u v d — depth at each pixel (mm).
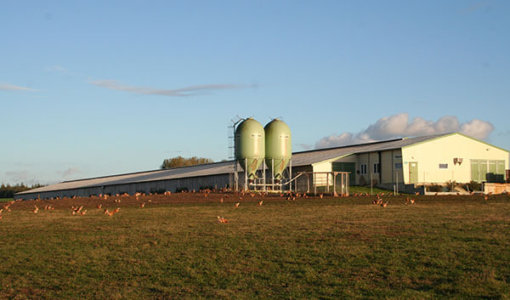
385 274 18828
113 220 36719
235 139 67938
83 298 17578
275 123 69188
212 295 17312
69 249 25422
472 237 24422
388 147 73875
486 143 76562
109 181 115750
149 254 23625
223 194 63375
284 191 68562
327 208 42469
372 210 39594
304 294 17000
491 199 50875
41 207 50875
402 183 69688
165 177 98688
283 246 24266
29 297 17906
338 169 75750
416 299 15945
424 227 28219
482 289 16547
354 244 24047
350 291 17047
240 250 23781
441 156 73000
